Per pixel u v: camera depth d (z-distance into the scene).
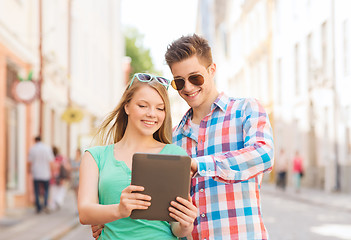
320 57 22.00
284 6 27.19
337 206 14.87
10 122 14.33
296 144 25.97
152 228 2.75
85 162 2.86
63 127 22.81
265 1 30.50
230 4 40.94
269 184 29.33
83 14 27.17
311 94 23.38
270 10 29.52
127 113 2.93
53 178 14.92
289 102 26.70
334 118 20.28
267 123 3.09
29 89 13.44
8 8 13.88
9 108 14.21
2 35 12.80
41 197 15.84
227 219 3.10
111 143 3.10
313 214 13.39
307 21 23.64
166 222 2.81
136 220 2.75
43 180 13.65
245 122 3.14
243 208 3.10
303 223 11.49
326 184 21.27
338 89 19.89
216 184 3.13
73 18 24.67
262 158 2.88
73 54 24.73
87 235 10.25
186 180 2.59
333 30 20.27
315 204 16.42
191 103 3.31
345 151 19.41
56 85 20.70
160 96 2.86
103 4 35.03
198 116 3.40
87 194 2.77
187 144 3.38
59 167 15.03
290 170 26.62
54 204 14.94
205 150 3.25
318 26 22.16
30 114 15.70
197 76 3.22
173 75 3.29
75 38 24.97
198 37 3.28
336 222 11.60
